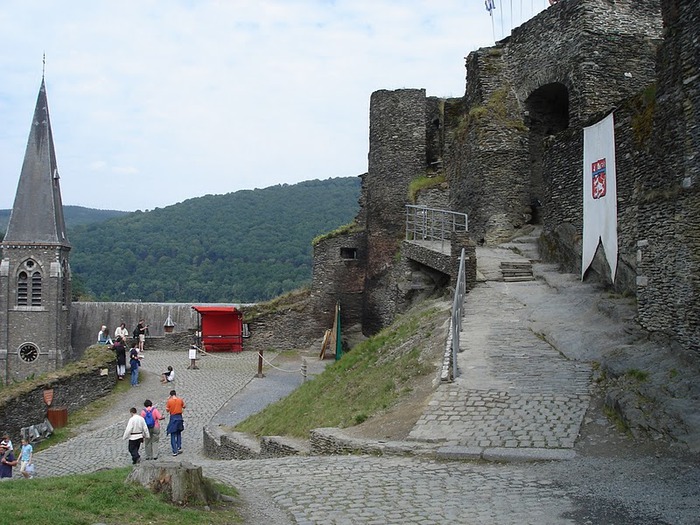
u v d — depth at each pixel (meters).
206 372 29.59
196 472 7.77
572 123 22.75
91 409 24.80
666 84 12.60
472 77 27.25
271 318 36.91
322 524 7.14
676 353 11.64
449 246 22.81
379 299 34.00
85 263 102.19
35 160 61.97
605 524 6.82
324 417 14.04
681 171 12.12
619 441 9.59
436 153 33.97
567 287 17.83
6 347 58.66
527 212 25.03
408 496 7.98
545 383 11.91
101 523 6.51
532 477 8.54
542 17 24.42
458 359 13.50
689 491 7.70
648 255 13.15
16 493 7.30
